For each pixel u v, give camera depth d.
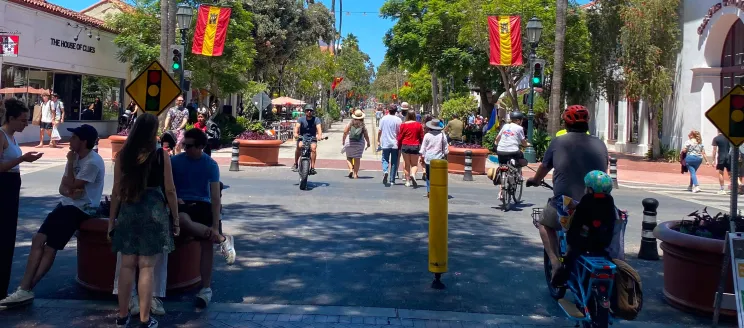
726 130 5.95
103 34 29.84
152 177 5.16
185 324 5.50
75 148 5.88
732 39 24.02
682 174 22.25
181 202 5.80
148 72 6.88
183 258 6.27
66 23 26.58
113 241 5.14
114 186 5.18
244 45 29.47
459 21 27.64
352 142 16.22
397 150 15.10
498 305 6.33
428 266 7.28
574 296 5.61
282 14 38.53
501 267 7.77
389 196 13.31
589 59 27.36
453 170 18.75
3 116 5.78
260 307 5.98
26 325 5.35
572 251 5.14
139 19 27.80
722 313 5.91
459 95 47.06
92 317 5.58
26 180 14.36
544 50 26.25
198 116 12.31
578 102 30.14
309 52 47.28
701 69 24.75
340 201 12.47
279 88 48.66
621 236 5.41
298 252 8.23
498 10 25.22
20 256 7.55
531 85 21.27
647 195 16.16
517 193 12.70
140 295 5.13
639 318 6.04
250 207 11.46
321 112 48.16
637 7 24.94
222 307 5.93
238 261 7.71
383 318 5.77
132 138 5.10
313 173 14.39
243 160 18.97
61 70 26.62
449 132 19.31
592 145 5.53
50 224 5.80
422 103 66.44
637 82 24.78
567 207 5.37
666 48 25.67
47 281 6.65
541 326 5.70
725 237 5.72
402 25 32.72
